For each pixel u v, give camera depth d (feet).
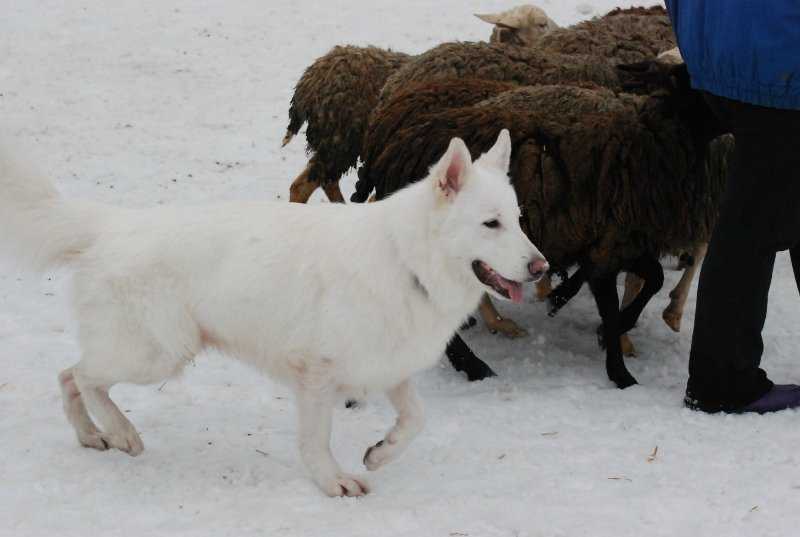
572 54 34.65
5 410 21.12
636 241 24.77
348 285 17.31
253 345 18.30
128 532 15.89
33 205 18.47
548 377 25.76
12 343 25.52
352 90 35.35
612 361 25.03
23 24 61.11
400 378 17.98
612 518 16.81
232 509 16.93
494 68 31.27
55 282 30.25
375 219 17.54
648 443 20.49
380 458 18.42
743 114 20.84
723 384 21.95
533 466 19.29
